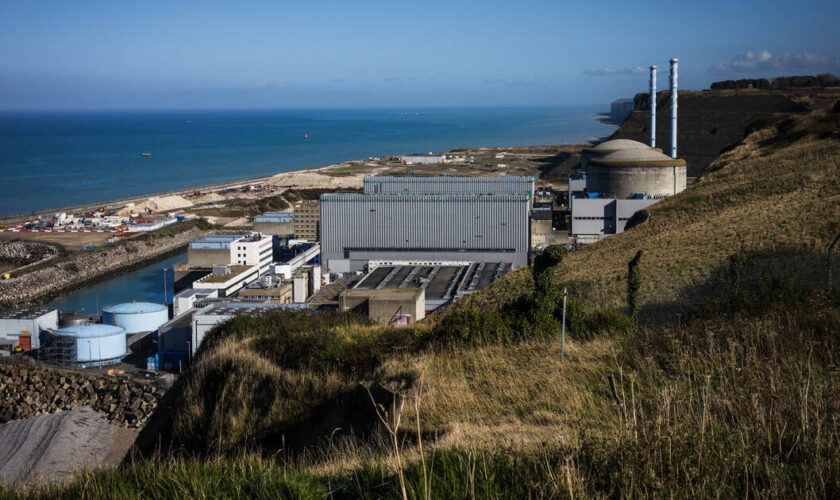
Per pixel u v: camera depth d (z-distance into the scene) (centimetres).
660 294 3616
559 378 1738
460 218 18612
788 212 5509
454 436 1315
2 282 16612
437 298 11875
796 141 10081
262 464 1093
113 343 11412
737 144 12406
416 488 902
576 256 6862
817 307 2258
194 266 18088
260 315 3694
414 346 2377
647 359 1684
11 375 10550
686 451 953
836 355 1627
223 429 2062
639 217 7950
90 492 1047
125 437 8469
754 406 1067
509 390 1714
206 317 9731
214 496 980
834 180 6469
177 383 2753
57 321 13338
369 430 1672
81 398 9906
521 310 2484
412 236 18812
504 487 912
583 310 2475
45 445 8031
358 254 18862
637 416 1273
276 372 2197
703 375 1480
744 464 913
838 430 1003
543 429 1347
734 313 2495
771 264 3244
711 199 7438
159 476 1052
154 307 13338
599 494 878
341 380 2088
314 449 1734
